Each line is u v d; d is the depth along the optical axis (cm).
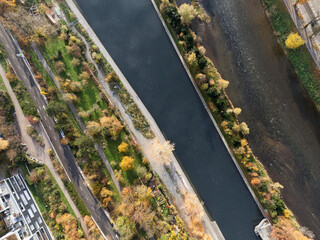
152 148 6116
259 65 6166
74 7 6378
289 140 6050
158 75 6406
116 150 6050
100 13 6519
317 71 5788
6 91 5956
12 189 5381
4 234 5084
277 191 5991
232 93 6206
